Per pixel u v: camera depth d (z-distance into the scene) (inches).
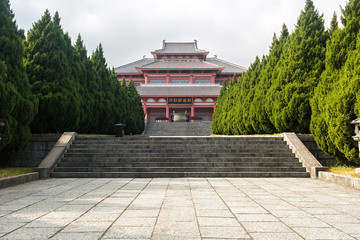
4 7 436.1
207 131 1501.0
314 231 150.7
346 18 414.9
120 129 763.4
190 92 2306.8
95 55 848.9
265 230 152.6
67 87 573.6
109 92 819.4
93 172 408.8
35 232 148.6
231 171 417.7
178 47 2974.9
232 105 984.9
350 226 159.8
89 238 139.2
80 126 637.3
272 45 745.6
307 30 556.7
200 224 163.8
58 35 591.5
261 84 687.1
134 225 161.5
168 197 248.8
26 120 439.2
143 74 2620.6
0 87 371.6
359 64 344.5
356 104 334.6
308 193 270.2
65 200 235.5
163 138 538.9
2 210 199.2
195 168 418.6
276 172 402.9
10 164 498.0
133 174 403.9
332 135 380.8
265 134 675.4
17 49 440.5
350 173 360.2
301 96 516.1
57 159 437.4
